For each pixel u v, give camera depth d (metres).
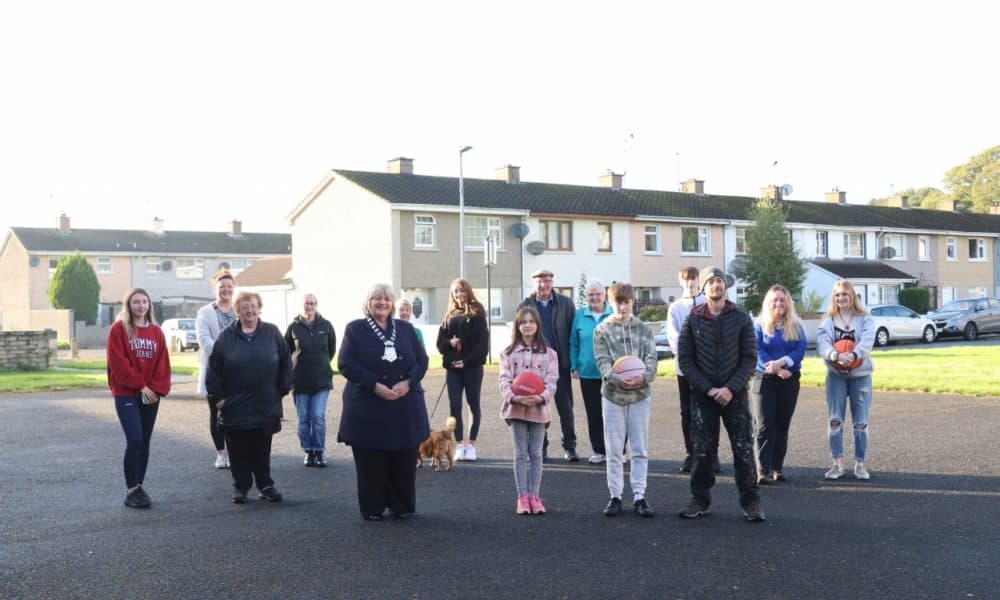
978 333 38.38
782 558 6.52
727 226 47.47
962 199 94.25
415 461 8.07
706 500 7.85
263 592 5.93
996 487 8.82
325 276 41.16
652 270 44.69
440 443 10.20
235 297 8.75
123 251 65.19
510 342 8.30
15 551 7.00
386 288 8.08
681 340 7.82
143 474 8.67
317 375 10.69
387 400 7.86
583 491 9.02
